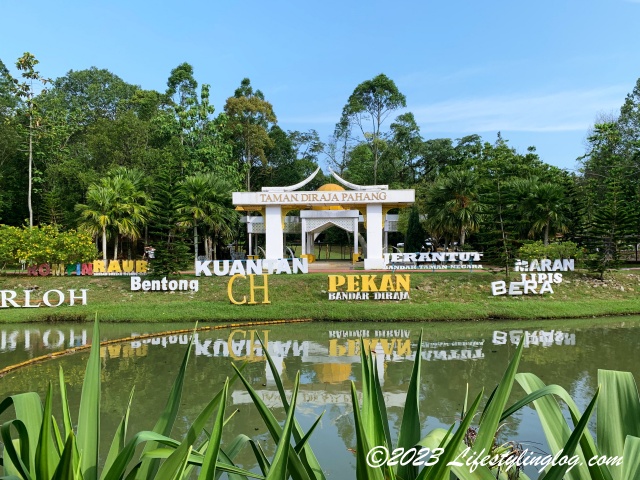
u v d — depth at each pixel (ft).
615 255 75.92
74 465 6.42
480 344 48.52
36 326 59.57
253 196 86.22
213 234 109.19
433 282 72.90
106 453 23.48
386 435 7.99
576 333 53.62
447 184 100.78
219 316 62.23
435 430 7.57
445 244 112.78
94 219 92.43
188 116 133.08
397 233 145.89
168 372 39.29
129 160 120.57
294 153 174.60
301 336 53.72
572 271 77.71
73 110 157.38
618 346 46.88
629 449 6.79
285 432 6.46
